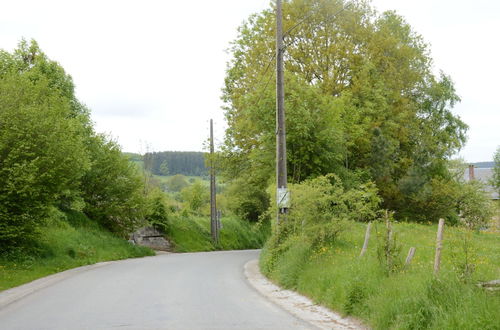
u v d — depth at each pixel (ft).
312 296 37.60
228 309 33.50
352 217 51.88
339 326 28.22
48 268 65.87
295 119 80.23
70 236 91.91
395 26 123.03
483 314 21.30
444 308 23.80
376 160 103.40
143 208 119.85
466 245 31.35
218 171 107.14
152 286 46.19
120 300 37.76
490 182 192.34
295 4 104.99
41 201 68.74
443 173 127.65
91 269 67.87
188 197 224.74
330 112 83.51
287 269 46.19
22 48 122.93
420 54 122.83
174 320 29.58
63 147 69.77
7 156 65.05
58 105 77.82
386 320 26.04
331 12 104.83
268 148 86.02
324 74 104.22
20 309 34.91
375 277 32.73
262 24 106.11
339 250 48.34
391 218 36.88
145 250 116.78
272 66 99.45
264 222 212.02
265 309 33.60
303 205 50.08
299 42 106.42
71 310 33.65
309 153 83.30
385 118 110.01
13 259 64.64
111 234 116.88
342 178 86.28
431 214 121.39
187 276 55.52
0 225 65.00
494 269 36.65
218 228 174.29
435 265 29.17
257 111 84.23
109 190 116.57
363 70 102.53
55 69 124.77
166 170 435.12
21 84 69.92
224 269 65.00
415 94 126.00
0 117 65.21
